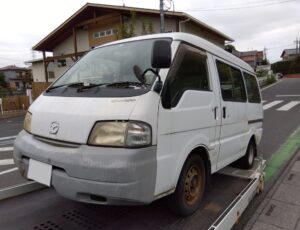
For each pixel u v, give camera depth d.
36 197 3.50
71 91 2.90
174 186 2.72
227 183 4.12
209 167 3.43
